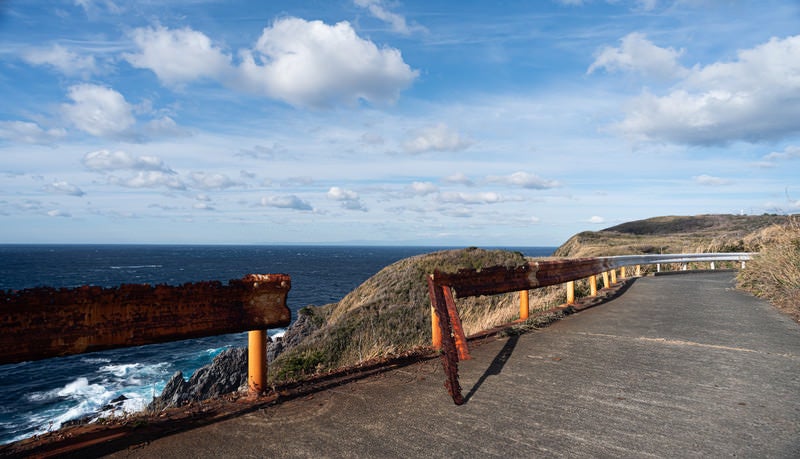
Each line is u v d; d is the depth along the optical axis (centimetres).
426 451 276
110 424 321
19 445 281
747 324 743
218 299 340
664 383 420
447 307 512
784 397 382
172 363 2317
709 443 290
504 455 271
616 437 298
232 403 365
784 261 1038
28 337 252
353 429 310
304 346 1412
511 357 518
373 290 2089
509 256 2222
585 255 3194
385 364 488
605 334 654
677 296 1162
